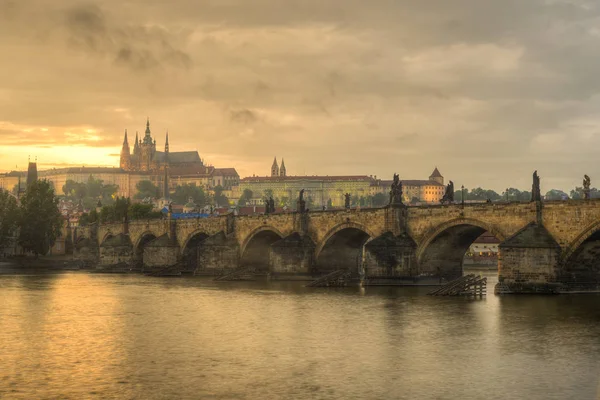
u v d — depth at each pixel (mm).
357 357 80750
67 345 89812
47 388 69188
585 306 113438
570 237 124438
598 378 70438
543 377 71062
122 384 70375
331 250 177875
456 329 96688
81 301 138375
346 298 134125
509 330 94938
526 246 126438
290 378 71938
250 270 196250
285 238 178750
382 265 153125
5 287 173250
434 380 70562
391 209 154375
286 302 130625
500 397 64875
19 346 89375
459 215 142875
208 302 133625
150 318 112625
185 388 68750
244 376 72875
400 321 104375
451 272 156875
